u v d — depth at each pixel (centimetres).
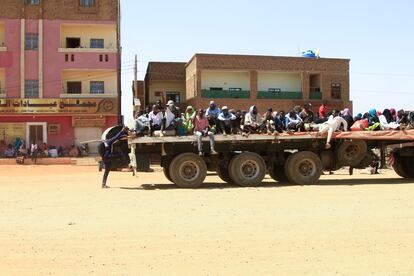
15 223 1062
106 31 4866
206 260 768
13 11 4644
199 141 1781
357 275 696
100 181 2134
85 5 4781
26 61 4638
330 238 908
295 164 1859
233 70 5500
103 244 867
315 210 1208
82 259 775
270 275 694
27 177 2484
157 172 2705
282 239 899
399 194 1523
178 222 1058
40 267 732
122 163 1823
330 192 1587
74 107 4597
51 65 4666
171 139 1772
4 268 726
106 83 4784
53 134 4594
